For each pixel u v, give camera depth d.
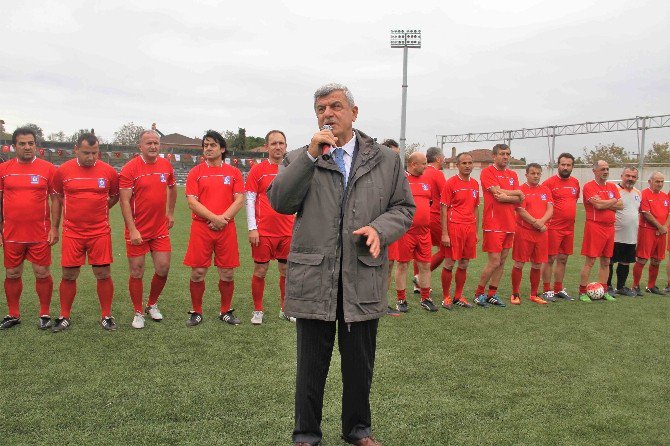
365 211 2.70
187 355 4.54
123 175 5.27
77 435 3.03
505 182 6.62
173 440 2.99
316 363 2.79
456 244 6.49
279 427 3.18
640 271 7.83
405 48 25.47
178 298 6.80
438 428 3.22
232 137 59.62
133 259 5.36
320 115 2.72
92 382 3.87
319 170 2.70
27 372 4.04
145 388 3.77
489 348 4.89
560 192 7.19
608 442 3.08
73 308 6.12
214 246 5.59
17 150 5.09
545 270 7.29
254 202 5.65
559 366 4.42
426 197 6.31
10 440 2.96
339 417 3.39
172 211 5.82
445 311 6.43
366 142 2.80
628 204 7.61
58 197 5.37
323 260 2.66
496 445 3.02
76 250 5.16
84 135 5.11
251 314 6.08
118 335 5.11
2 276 7.89
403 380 4.02
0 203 5.23
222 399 3.60
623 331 5.60
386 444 3.01
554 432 3.19
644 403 3.68
